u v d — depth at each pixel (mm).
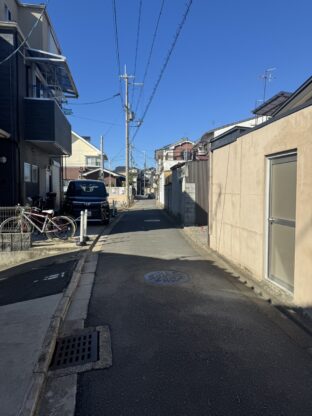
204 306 4969
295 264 4730
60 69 14656
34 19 15008
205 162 15273
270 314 4664
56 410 2787
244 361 3451
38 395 2932
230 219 7762
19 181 11766
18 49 11250
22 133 12148
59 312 4711
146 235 12516
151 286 5941
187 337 3994
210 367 3346
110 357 3576
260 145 5996
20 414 2650
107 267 7441
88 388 3064
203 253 8891
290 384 3061
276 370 3285
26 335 4070
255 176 6234
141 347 3773
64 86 17391
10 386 3031
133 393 2969
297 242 4664
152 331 4172
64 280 6379
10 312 4988
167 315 4656
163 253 8938
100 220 15609
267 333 4078
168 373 3256
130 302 5184
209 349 3703
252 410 2721
